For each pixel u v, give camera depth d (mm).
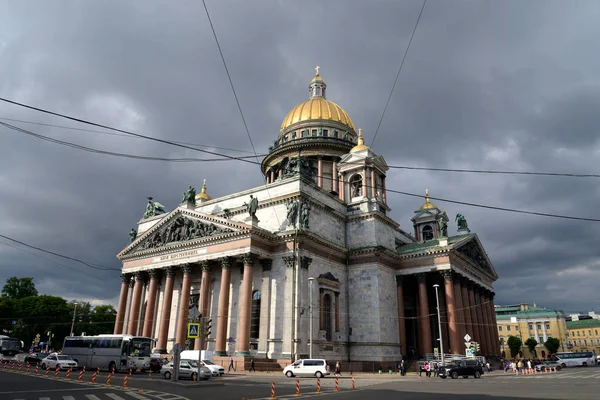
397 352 72312
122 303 78812
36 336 120750
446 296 72438
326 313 68375
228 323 64750
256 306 65688
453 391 33594
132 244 79812
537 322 182125
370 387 39219
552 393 30391
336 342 67625
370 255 73438
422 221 102188
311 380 47906
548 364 93938
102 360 58656
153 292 74438
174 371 42000
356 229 77875
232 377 50156
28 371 52938
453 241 80000
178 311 73938
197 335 41000
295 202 67312
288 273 63031
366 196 79250
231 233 65562
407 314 84812
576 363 100688
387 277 75188
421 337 73188
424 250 75812
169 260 73125
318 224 71750
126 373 55750
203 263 67688
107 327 145500
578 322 190625
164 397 29344
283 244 65375
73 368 59188
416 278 78625
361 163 82125
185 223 73438
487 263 96062
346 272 74938
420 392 32969
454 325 70250
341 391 34812
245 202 73688
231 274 69250
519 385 39469
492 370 79688
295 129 106438
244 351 59000
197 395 30953
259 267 66812
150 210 90438
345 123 107125
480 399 26875
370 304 70875
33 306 132750
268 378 49594
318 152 98062
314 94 116812
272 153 103125
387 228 81062
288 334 60094
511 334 185500
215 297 69312
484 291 92625
